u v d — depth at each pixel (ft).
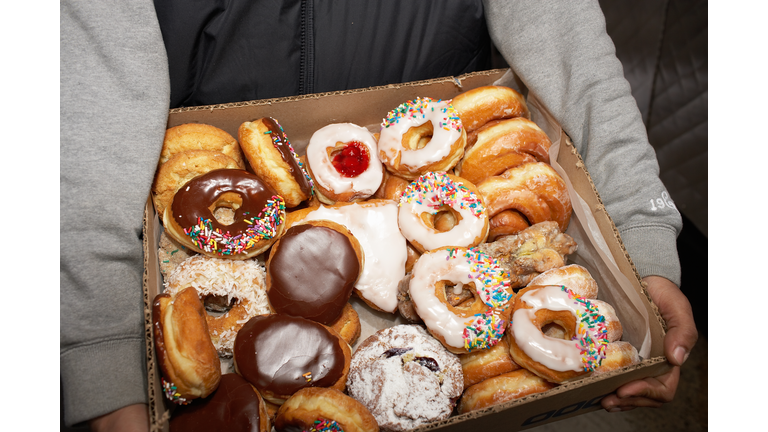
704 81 3.30
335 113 2.14
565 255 2.04
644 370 1.73
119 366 1.62
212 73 2.16
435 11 2.24
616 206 1.99
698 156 3.38
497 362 1.84
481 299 1.85
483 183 2.04
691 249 3.34
